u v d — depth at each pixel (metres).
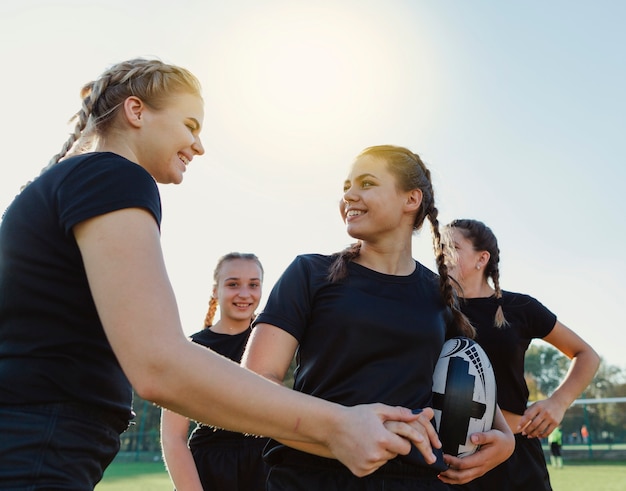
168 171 1.69
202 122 1.75
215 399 1.25
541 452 3.57
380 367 2.20
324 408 1.37
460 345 2.59
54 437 1.31
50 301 1.38
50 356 1.36
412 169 2.50
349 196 2.46
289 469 2.16
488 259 3.76
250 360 2.24
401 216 2.48
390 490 2.07
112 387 1.44
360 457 1.36
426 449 1.50
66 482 1.31
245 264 4.09
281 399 1.32
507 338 3.59
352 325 2.22
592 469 23.30
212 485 3.54
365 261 2.47
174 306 1.29
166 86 1.66
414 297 2.39
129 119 1.63
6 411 1.31
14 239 1.43
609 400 32.31
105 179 1.38
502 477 3.40
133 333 1.23
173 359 1.22
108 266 1.28
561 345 3.88
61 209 1.38
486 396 2.54
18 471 1.27
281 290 2.34
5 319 1.41
